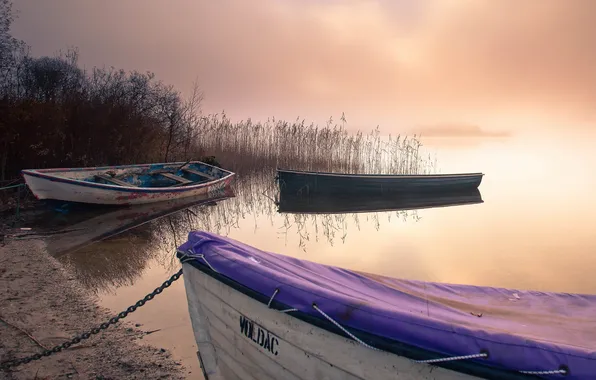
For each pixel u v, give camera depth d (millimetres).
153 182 14008
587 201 14797
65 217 10281
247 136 20516
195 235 3762
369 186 15875
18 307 4906
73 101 14062
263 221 11391
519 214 12617
